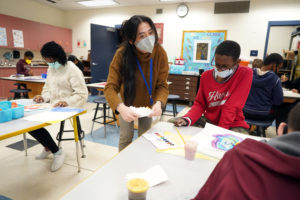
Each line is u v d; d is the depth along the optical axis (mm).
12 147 2365
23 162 2039
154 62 1340
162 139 1013
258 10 4988
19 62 4844
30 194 1574
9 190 1612
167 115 4055
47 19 6629
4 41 5195
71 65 2043
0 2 5309
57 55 1894
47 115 1412
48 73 2119
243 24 5164
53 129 3012
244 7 5070
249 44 5191
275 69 2285
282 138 360
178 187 640
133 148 910
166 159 820
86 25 6926
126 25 1183
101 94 6309
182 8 5574
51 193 1594
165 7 5805
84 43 7082
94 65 5910
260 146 356
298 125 387
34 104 1795
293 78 5168
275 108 2812
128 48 1246
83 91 2051
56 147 1961
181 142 990
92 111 4168
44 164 2012
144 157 828
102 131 3055
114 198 570
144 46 1186
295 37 5555
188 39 5719
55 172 1884
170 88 5375
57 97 2072
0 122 1230
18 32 5504
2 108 1342
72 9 6945
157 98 1326
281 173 305
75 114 1476
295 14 4727
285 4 4762
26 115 1405
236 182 335
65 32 6926
